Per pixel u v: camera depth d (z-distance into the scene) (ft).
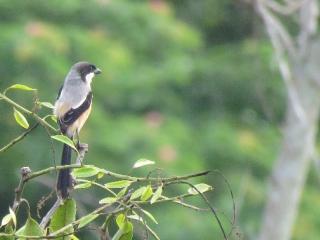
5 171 54.03
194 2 71.46
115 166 53.52
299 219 56.24
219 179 56.65
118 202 18.99
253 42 62.03
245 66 63.41
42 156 53.52
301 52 48.29
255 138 60.29
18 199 19.21
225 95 64.18
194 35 63.82
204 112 63.72
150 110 60.49
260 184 56.70
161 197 19.42
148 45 62.80
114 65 58.95
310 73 48.24
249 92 63.10
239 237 19.20
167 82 61.26
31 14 59.36
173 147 55.67
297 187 50.14
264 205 55.16
